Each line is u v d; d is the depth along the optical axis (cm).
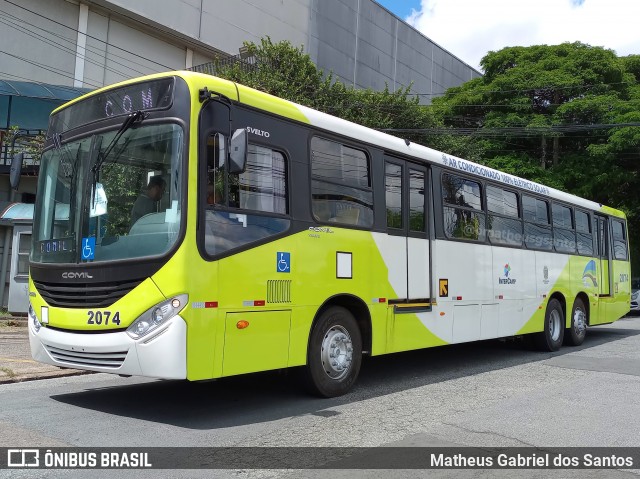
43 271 616
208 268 541
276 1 2944
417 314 810
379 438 536
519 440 541
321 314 675
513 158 2477
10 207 1534
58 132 665
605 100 2314
